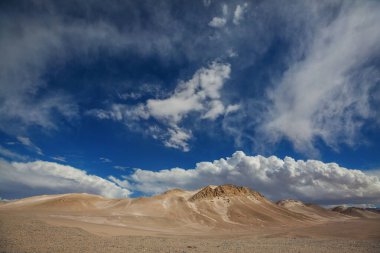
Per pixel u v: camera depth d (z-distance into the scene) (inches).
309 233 2979.8
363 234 2824.8
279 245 1753.2
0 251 1139.3
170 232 3644.2
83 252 1211.9
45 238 1541.6
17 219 2149.4
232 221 5191.9
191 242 1909.4
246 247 1611.7
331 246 1711.4
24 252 1147.3
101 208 5447.8
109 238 1861.5
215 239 2461.9
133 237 2161.7
